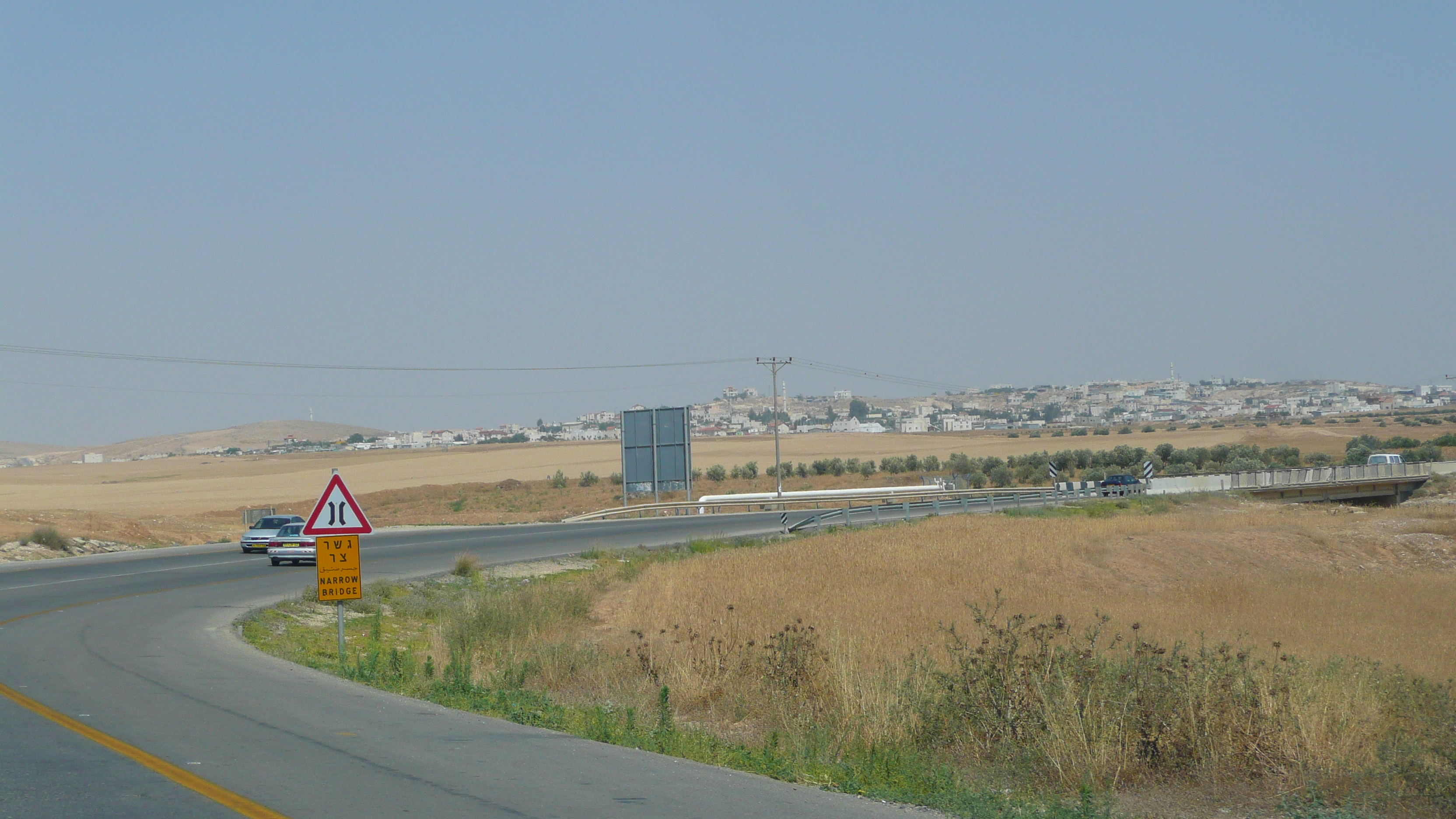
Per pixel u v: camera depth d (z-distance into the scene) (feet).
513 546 148.97
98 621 72.23
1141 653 44.96
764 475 440.45
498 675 53.36
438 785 28.81
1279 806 33.55
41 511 213.66
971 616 80.59
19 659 53.67
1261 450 433.07
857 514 187.32
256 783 28.58
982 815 29.04
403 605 90.99
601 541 155.43
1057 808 30.63
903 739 39.14
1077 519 176.65
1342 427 651.66
